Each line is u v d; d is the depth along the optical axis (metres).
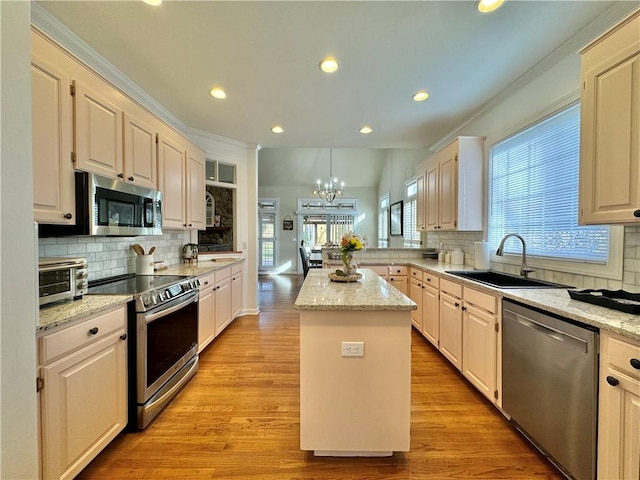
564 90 2.11
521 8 1.71
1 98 0.73
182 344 2.30
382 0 1.64
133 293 1.80
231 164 4.28
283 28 1.86
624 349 1.11
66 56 1.57
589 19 1.79
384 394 1.55
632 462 1.08
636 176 1.28
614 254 1.74
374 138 4.05
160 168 2.60
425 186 3.95
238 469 1.53
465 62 2.24
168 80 2.50
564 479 1.45
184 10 1.71
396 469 1.52
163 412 2.01
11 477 0.76
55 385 1.25
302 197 9.57
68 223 1.60
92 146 1.76
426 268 3.20
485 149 3.08
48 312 1.37
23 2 0.79
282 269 9.55
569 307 1.42
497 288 1.94
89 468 1.52
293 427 1.86
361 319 1.55
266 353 3.03
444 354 2.74
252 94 2.75
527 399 1.62
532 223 2.46
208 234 5.49
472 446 1.68
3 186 0.74
